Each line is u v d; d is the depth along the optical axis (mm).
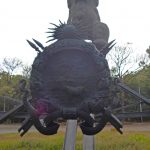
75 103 7359
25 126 7727
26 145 19516
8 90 57875
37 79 7391
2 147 19312
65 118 7359
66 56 7449
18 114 8258
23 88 7375
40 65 7410
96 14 12750
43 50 7480
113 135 22406
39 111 7312
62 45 7418
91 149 11969
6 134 27641
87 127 7461
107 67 7465
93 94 7379
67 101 7363
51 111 7324
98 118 7609
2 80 71000
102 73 7395
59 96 7391
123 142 19016
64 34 7613
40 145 19359
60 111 7270
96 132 7473
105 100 7375
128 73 55281
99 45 11633
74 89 7289
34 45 7520
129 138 20297
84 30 8539
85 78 7406
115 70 54281
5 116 8227
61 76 7406
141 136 21141
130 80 55000
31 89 7402
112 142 19078
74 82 7379
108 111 7363
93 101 7301
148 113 8945
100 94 7359
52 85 7395
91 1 12742
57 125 7457
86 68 7445
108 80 7418
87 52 7422
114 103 7609
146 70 59750
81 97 7375
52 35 7734
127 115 9023
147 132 26078
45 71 7461
